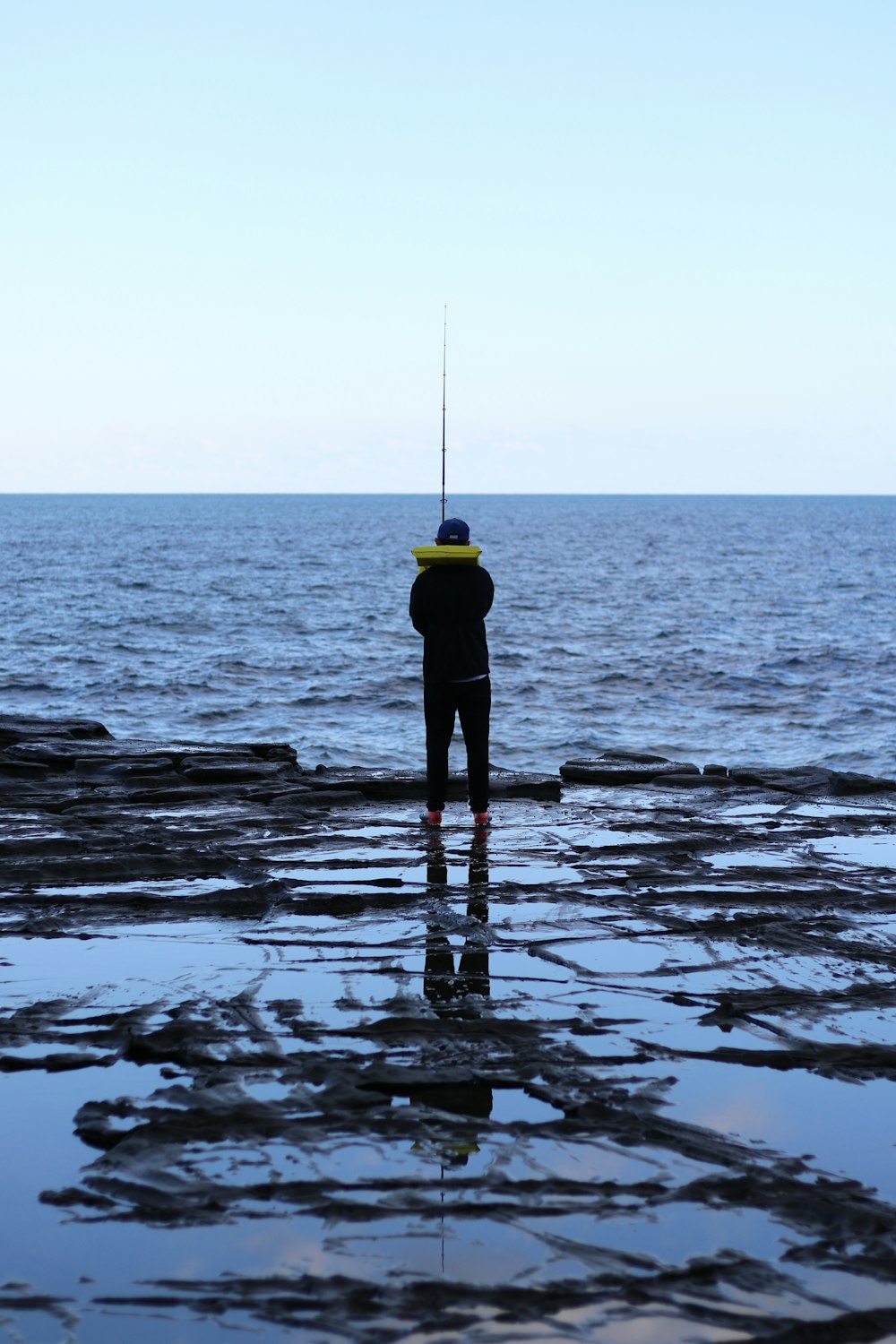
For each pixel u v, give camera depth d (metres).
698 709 30.41
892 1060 3.59
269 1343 2.12
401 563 100.31
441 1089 3.34
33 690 31.45
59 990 4.23
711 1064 3.54
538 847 6.85
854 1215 2.58
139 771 8.90
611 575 85.38
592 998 4.17
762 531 182.38
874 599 67.69
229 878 6.05
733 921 5.22
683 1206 2.64
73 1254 2.42
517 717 28.72
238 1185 2.72
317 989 4.25
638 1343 2.12
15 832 6.96
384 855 6.60
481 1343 2.12
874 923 5.24
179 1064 3.53
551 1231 2.52
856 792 8.81
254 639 45.31
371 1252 2.43
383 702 30.62
